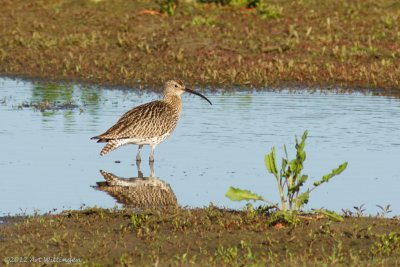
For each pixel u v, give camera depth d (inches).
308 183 583.5
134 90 903.1
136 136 648.4
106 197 553.9
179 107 686.5
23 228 478.0
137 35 1067.3
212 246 448.8
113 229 476.1
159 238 458.3
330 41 1033.5
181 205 533.6
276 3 1199.6
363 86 901.2
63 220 492.1
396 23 1100.5
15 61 1007.6
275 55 999.0
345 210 519.2
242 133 711.1
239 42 1036.5
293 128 722.8
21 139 697.0
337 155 644.7
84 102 842.8
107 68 970.7
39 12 1183.6
